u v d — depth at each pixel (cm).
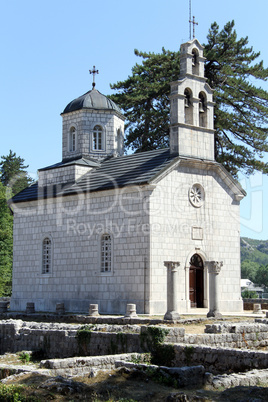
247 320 2977
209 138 3900
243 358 1983
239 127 5097
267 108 5025
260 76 5212
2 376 2005
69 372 2000
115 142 4562
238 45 5244
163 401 1609
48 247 4169
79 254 3891
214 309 3042
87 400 1609
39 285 4159
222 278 3838
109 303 3625
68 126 4597
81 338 2628
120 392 1692
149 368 1895
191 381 1811
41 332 2817
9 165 8575
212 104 3956
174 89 3781
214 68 5309
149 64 5672
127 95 5409
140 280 3459
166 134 5519
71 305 3888
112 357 2134
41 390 1664
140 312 3419
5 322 3047
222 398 1587
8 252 6469
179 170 3669
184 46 3866
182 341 2308
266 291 11556
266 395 1594
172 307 2883
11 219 6538
